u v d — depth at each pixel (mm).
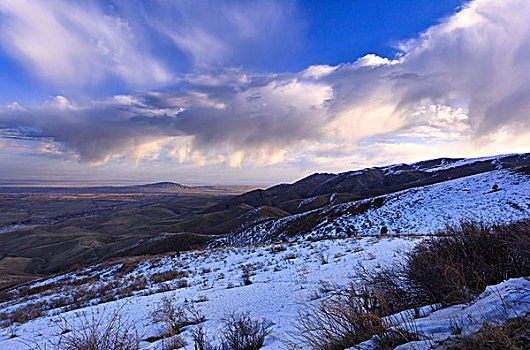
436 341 1567
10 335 7609
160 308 7125
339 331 2340
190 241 76312
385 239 15922
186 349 3816
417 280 2992
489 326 1454
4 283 49094
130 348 3811
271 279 8969
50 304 13766
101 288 15805
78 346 3127
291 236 48438
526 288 1854
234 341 3387
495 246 3168
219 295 7637
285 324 3951
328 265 9688
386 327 1968
